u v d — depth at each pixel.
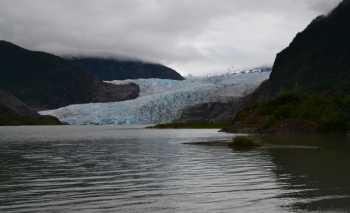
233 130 105.12
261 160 35.19
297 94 109.62
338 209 17.19
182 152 45.41
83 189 22.41
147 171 29.48
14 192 21.67
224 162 34.25
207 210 17.27
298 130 92.25
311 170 28.48
